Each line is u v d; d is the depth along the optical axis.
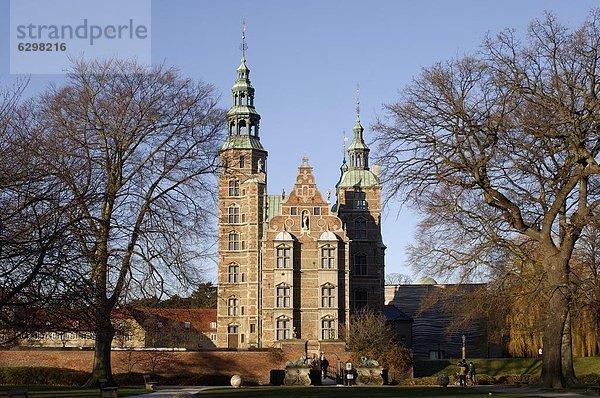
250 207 95.69
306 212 92.25
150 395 38.31
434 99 41.22
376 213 97.81
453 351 104.69
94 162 43.72
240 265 95.56
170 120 47.78
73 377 56.69
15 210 30.16
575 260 55.56
